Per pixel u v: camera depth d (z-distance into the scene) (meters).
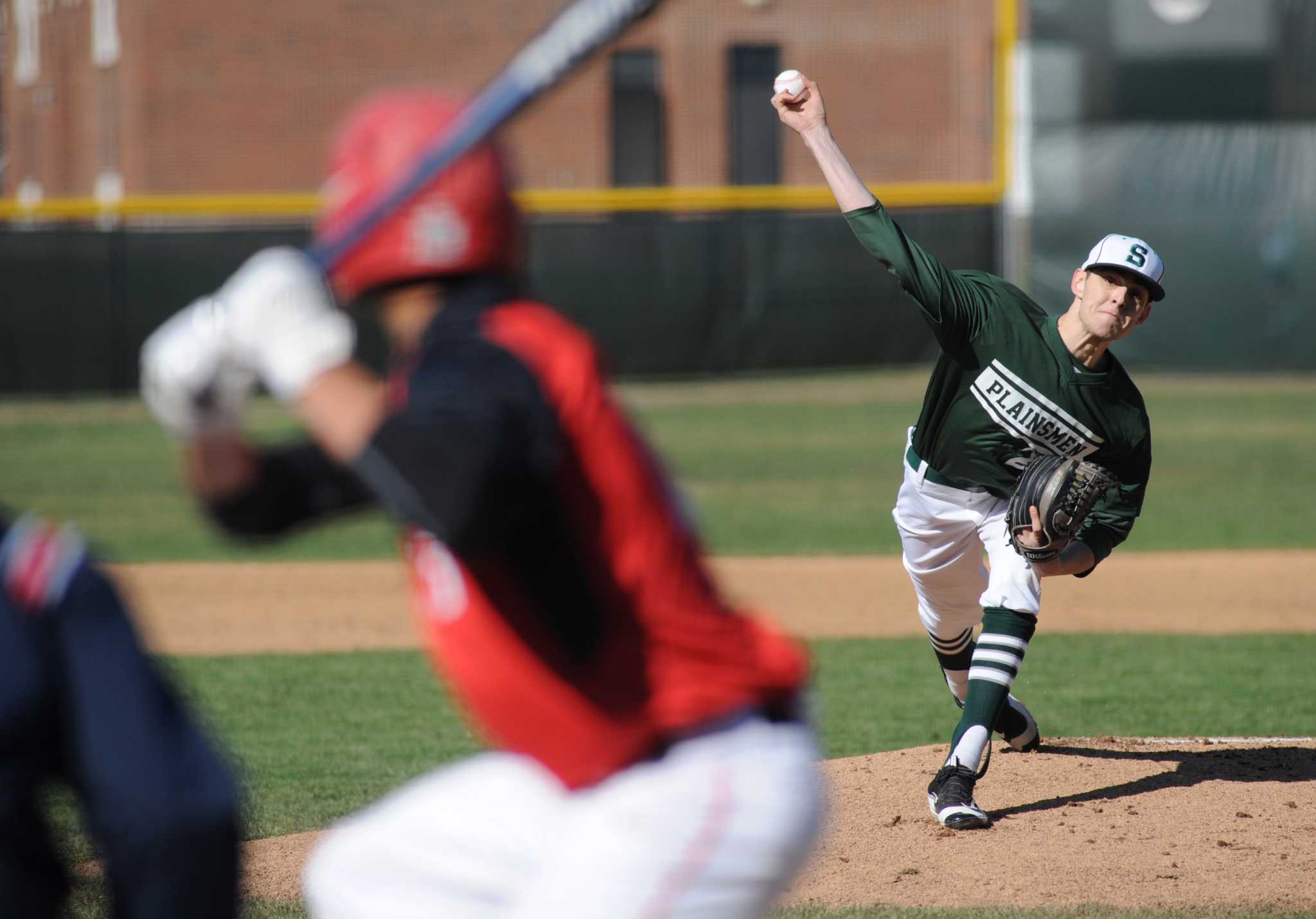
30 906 6.49
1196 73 72.06
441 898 7.51
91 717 6.29
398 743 22.09
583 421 6.67
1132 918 13.71
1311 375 73.31
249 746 21.86
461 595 7.11
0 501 46.00
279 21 82.88
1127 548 39.56
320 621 31.88
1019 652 16.81
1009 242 72.75
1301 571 36.56
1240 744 20.61
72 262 68.31
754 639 7.44
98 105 81.88
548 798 7.47
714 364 72.06
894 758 19.56
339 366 6.54
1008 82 71.94
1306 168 72.19
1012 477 17.22
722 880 7.04
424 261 6.77
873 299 71.94
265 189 83.50
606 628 7.03
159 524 43.03
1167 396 68.81
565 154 86.94
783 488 48.81
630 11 6.97
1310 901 14.28
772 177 87.62
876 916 13.80
